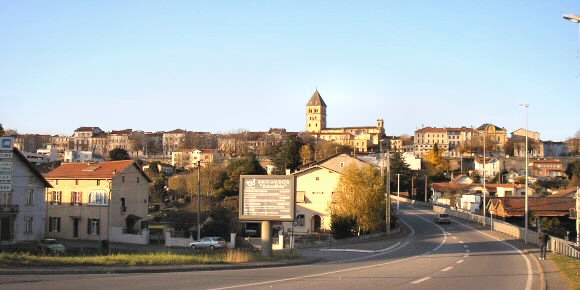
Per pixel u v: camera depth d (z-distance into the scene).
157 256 27.47
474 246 43.75
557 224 66.75
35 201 53.97
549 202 71.62
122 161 65.88
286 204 32.34
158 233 63.50
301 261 29.67
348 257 35.25
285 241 53.22
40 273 20.70
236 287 17.94
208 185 108.81
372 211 59.09
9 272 20.17
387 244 48.75
